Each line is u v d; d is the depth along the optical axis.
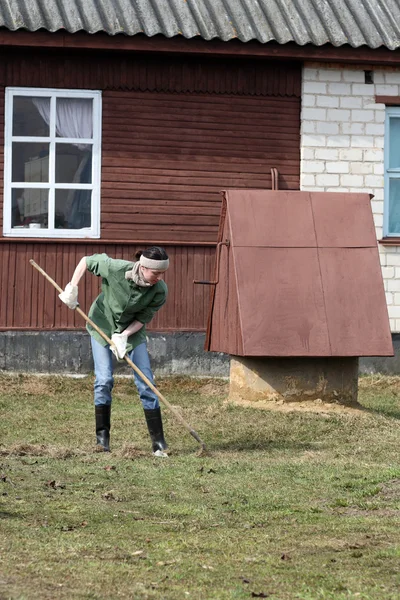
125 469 10.36
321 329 13.98
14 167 18.17
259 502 9.02
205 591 6.30
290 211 14.59
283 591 6.35
